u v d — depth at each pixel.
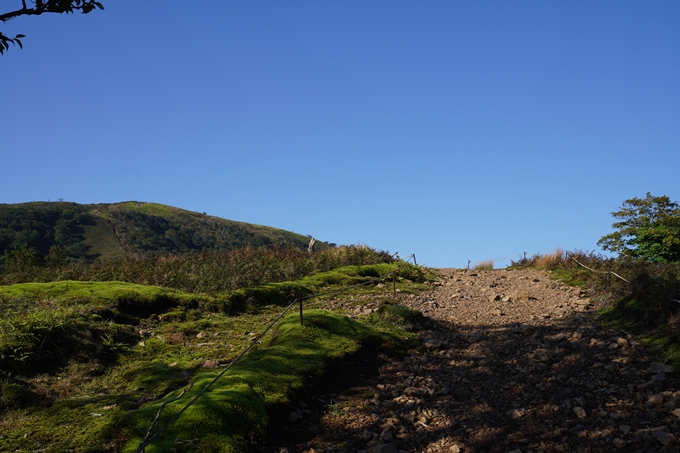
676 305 7.68
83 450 4.73
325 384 6.72
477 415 5.80
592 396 5.86
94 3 6.29
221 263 13.71
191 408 5.09
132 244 66.62
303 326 8.05
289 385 6.18
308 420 5.85
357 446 5.33
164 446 4.60
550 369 6.88
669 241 19.72
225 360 7.32
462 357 7.83
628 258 13.42
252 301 10.73
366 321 9.41
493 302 12.07
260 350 7.29
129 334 8.27
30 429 5.30
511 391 6.36
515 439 5.18
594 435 5.02
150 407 5.23
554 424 5.37
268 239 80.81
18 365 6.52
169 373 6.96
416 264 17.59
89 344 7.45
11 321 7.23
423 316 9.67
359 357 7.66
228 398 5.35
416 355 8.03
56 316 7.64
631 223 29.78
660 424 5.04
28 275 12.27
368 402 6.36
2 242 58.44
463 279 16.20
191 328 8.88
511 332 8.95
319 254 17.36
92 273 12.20
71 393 6.33
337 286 13.38
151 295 9.58
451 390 6.61
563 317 9.73
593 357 7.06
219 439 4.79
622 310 8.80
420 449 5.23
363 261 17.12
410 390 6.54
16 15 5.92
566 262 16.69
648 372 6.25
